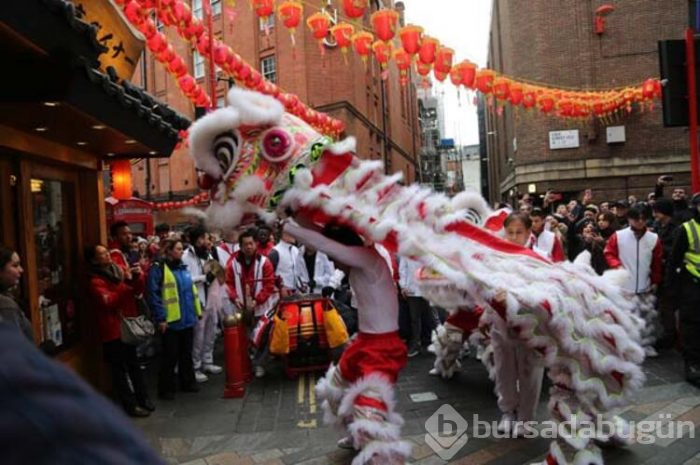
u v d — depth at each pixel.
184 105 22.41
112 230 6.72
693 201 5.47
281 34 20.12
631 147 16.64
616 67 16.86
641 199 16.58
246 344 6.37
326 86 20.12
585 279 3.49
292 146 3.30
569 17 16.98
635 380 3.35
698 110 6.38
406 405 5.22
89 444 0.62
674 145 16.36
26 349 0.68
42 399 0.63
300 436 4.52
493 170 37.03
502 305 3.21
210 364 6.83
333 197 3.25
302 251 7.62
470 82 7.94
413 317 6.98
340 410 3.40
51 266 5.01
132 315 5.18
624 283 3.79
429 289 3.40
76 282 5.47
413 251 3.23
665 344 6.51
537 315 3.26
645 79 16.64
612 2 16.84
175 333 5.74
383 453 3.15
